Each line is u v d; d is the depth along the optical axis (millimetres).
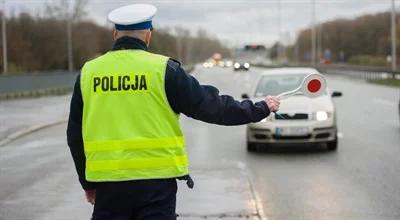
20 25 69875
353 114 22547
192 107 3738
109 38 87062
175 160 3750
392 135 16234
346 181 10164
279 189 9602
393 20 49750
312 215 7945
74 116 3879
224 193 9164
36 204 8734
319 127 13352
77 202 8812
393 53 49469
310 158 12680
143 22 3824
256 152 13742
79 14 76438
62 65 72062
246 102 3920
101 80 3770
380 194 9141
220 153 13656
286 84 14281
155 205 3705
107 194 3734
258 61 93500
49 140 16516
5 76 35250
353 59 93125
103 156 3719
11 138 16906
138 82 3727
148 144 3705
